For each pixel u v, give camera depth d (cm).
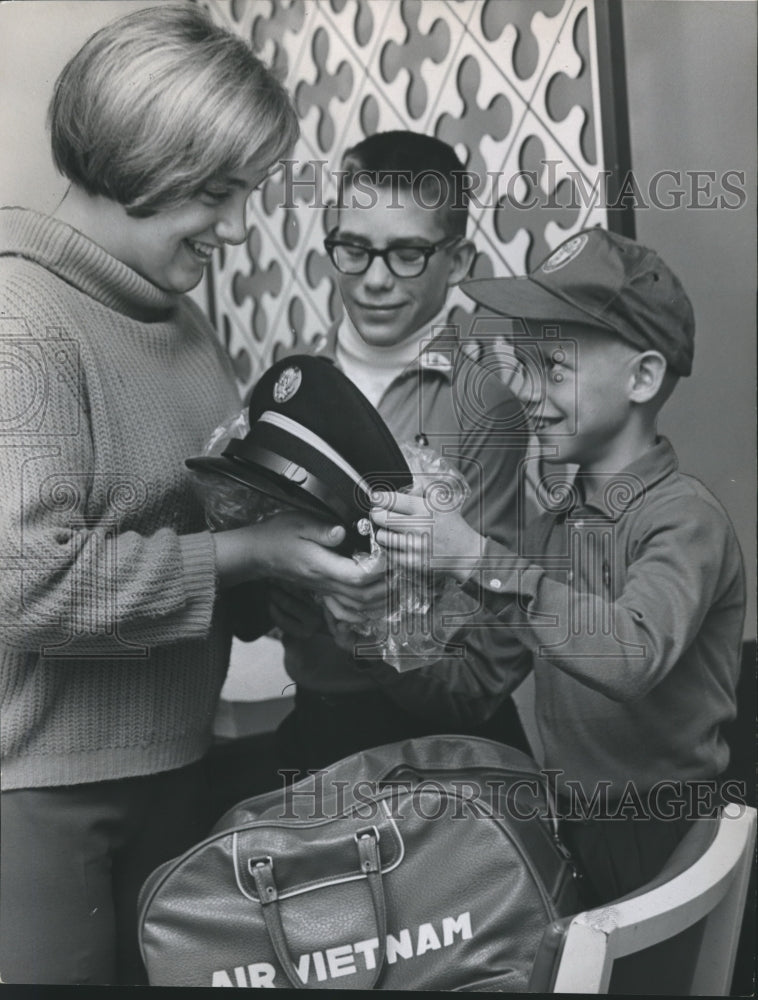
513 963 92
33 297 93
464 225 121
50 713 96
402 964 94
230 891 94
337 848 93
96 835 100
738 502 123
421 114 139
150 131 93
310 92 144
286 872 94
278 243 148
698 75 123
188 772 108
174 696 103
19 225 96
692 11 121
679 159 125
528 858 94
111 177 95
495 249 136
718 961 86
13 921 98
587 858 115
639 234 127
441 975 93
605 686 104
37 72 110
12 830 97
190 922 94
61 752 97
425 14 137
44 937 98
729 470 123
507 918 92
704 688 112
